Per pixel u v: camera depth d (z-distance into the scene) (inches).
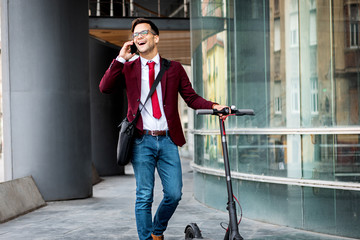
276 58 243.9
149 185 150.5
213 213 281.1
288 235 213.8
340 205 209.5
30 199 311.7
